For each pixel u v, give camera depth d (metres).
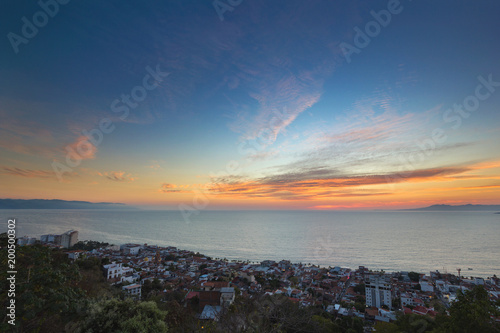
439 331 17.14
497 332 14.10
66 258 21.70
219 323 13.02
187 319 17.34
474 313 14.32
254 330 11.85
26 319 9.82
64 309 10.37
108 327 12.16
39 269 10.41
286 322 12.76
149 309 13.45
